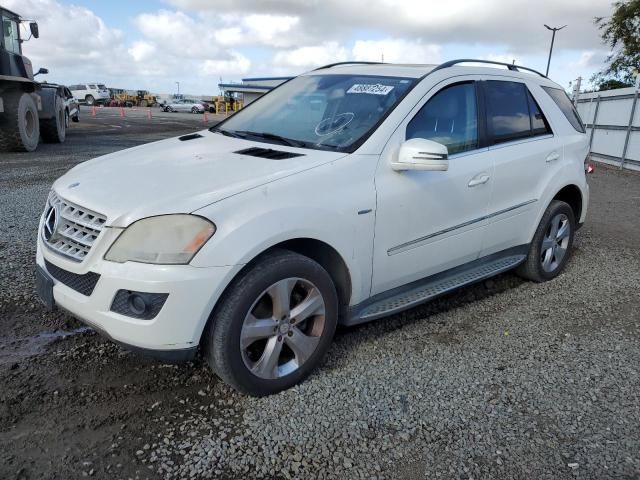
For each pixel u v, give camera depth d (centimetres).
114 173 309
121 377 307
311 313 299
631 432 279
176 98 6512
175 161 322
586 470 251
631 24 2948
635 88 1373
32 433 257
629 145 1403
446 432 274
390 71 396
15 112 1209
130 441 255
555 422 285
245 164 308
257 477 238
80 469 236
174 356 263
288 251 289
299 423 274
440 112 370
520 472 248
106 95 6081
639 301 457
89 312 266
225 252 257
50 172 970
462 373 329
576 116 518
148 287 250
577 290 477
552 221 475
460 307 431
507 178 411
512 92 437
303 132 363
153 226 256
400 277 351
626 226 744
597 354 361
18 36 1288
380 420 280
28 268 459
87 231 273
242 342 274
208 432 264
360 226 312
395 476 243
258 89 3219
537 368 339
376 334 375
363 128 341
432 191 351
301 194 288
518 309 432
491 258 429
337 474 242
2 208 666
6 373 305
